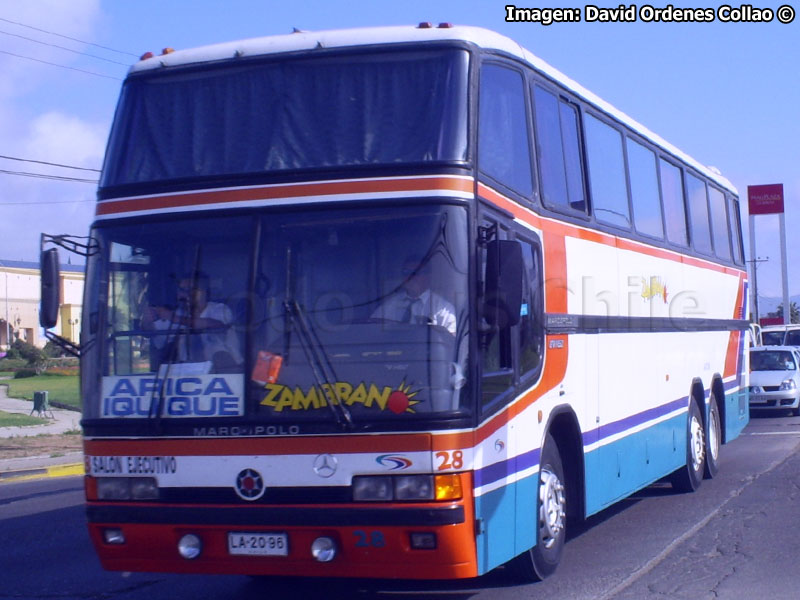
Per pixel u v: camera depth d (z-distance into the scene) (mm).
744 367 16312
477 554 6184
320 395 6109
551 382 7871
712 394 13953
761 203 55125
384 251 6211
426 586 8023
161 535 6391
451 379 6031
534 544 7438
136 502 6473
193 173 6727
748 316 16875
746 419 16359
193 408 6359
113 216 6805
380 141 6465
